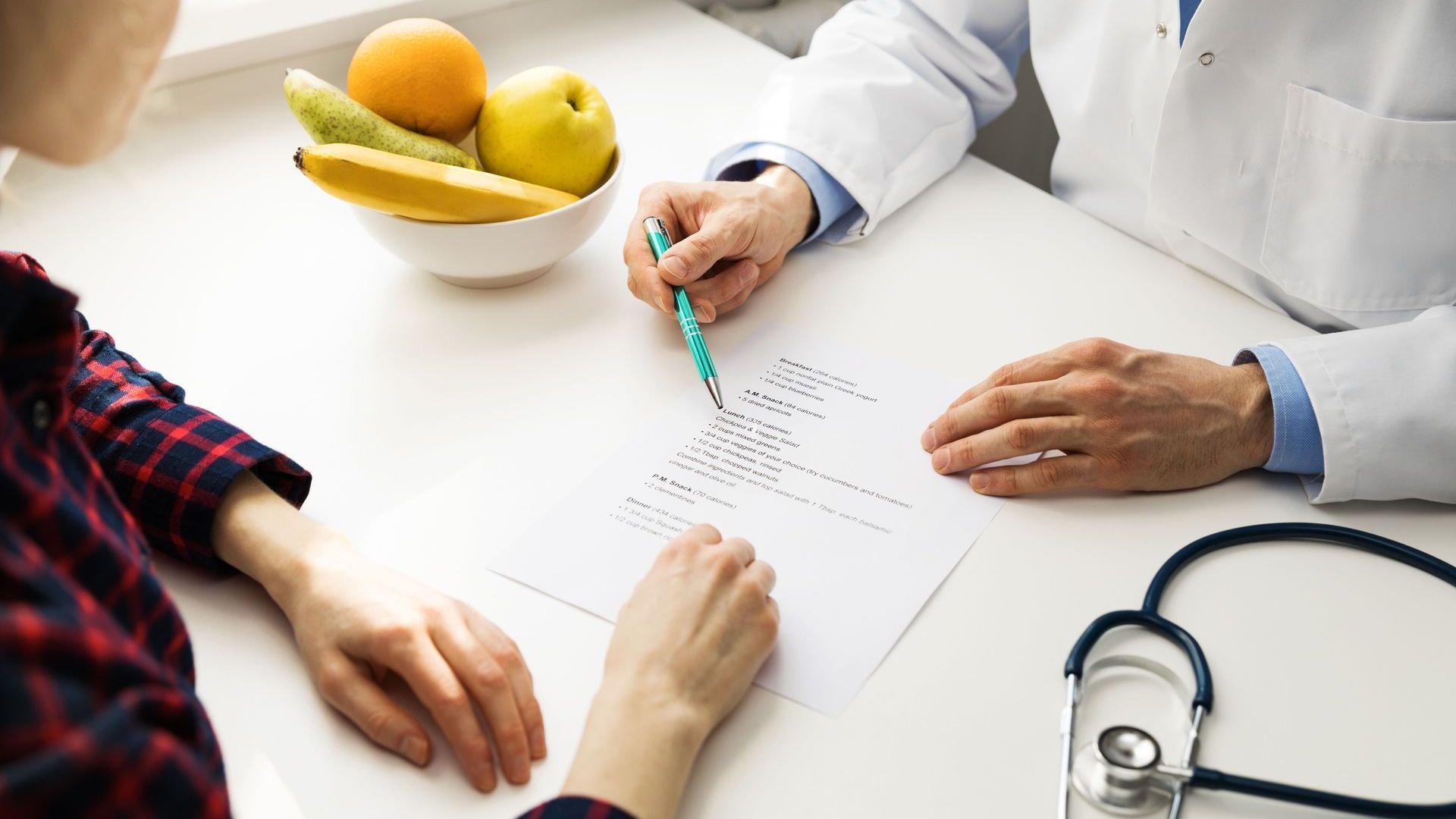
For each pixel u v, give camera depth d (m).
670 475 0.78
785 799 0.58
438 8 1.27
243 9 1.16
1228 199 0.95
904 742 0.62
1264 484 0.80
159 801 0.36
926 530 0.75
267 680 0.64
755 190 0.97
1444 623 0.69
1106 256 1.02
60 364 0.45
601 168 0.92
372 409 0.83
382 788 0.59
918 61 1.14
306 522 0.70
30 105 0.44
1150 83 1.00
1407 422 0.75
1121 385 0.78
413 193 0.82
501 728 0.60
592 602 0.69
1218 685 0.65
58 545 0.42
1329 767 0.61
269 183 1.07
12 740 0.33
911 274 0.99
